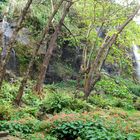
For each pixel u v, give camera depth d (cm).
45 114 1350
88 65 1988
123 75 3144
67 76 2636
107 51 2028
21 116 1196
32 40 2364
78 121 1005
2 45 1941
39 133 1000
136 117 1634
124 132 1017
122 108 2111
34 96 1700
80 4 2181
